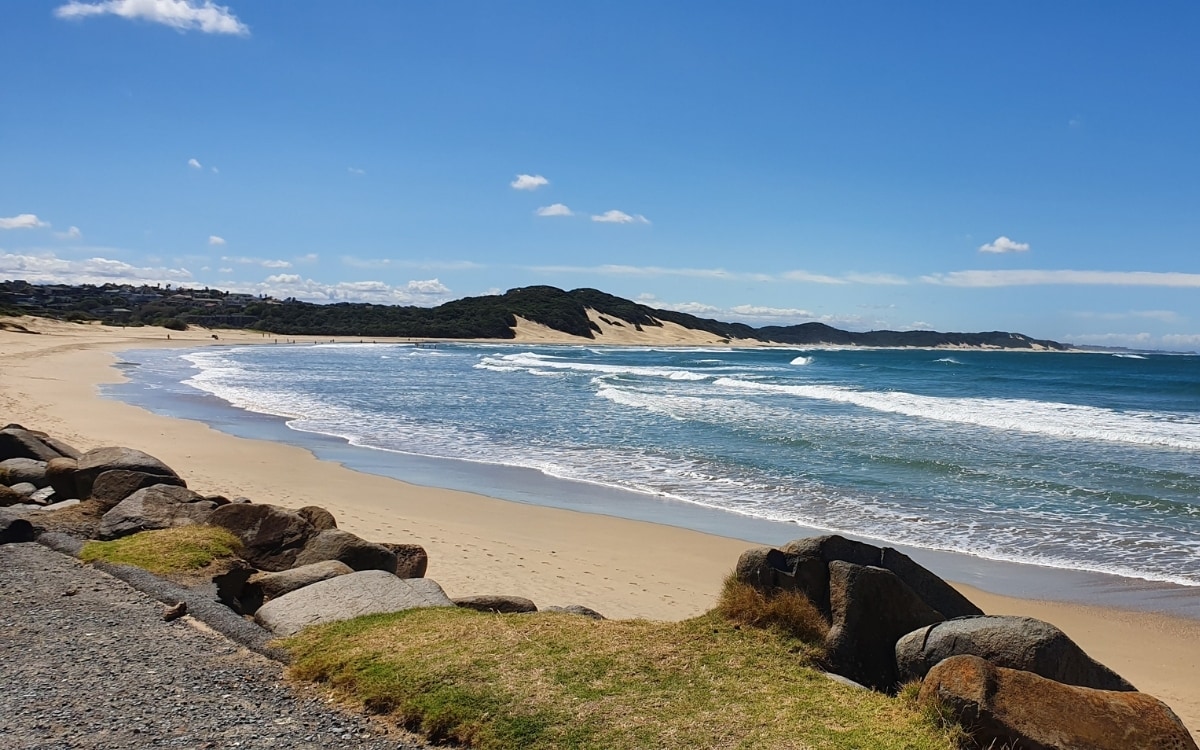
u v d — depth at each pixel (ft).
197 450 61.62
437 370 175.22
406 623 19.74
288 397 108.27
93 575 24.61
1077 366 277.44
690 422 85.81
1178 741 13.55
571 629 19.15
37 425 66.64
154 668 17.78
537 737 14.38
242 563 25.30
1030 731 13.32
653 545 39.88
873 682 17.70
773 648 17.95
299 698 16.58
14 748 13.93
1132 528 43.55
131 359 174.40
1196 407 112.68
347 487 51.03
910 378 179.42
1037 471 58.75
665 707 15.31
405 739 14.94
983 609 31.81
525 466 60.95
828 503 49.24
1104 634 29.45
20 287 491.31
